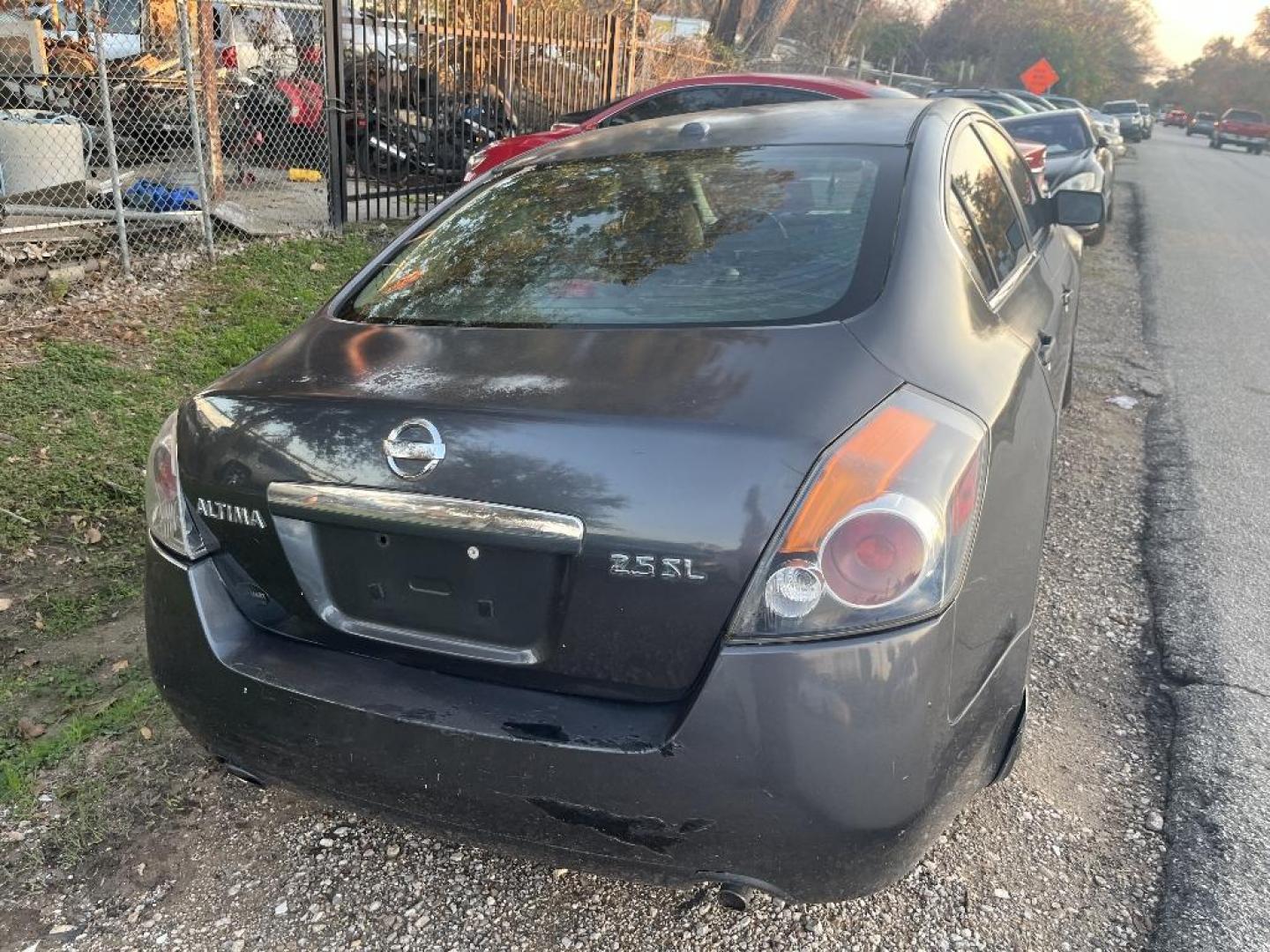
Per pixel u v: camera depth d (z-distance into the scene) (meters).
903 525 1.67
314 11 8.29
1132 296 9.31
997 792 2.62
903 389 1.89
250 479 2.00
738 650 1.67
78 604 3.44
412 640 1.94
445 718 1.86
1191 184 23.25
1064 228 5.39
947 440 1.82
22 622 3.33
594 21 11.53
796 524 1.66
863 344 1.97
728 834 1.72
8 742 2.77
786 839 1.71
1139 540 4.13
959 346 2.13
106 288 6.45
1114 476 4.84
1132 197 18.91
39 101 7.77
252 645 2.07
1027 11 62.22
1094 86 64.00
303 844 2.47
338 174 8.31
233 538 2.07
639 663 1.76
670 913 2.28
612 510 1.71
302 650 2.05
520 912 2.28
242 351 5.79
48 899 2.29
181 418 2.19
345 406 1.95
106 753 2.75
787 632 1.66
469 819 1.89
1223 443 5.34
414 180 9.52
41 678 3.06
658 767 1.72
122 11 9.09
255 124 9.05
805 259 2.27
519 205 2.78
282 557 2.02
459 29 9.71
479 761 1.83
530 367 1.99
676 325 2.11
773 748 1.67
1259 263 11.58
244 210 8.18
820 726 1.66
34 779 2.64
